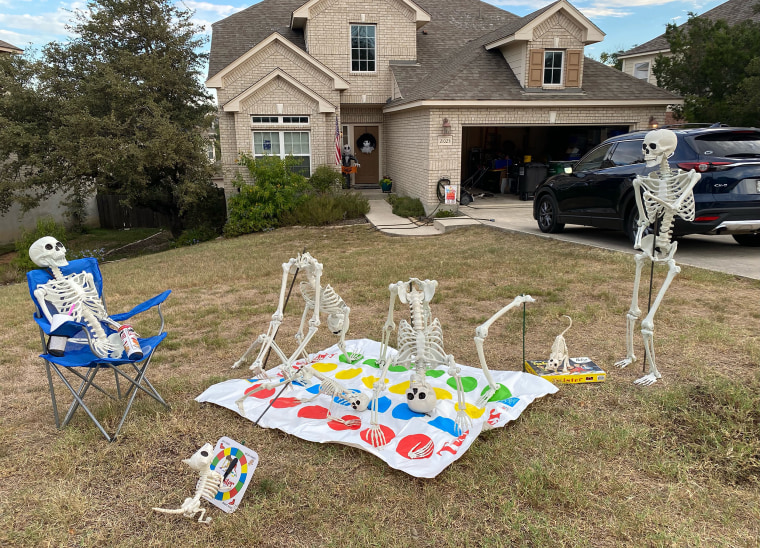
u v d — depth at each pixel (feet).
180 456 12.09
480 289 24.79
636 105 50.37
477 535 9.41
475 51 56.65
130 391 15.20
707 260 27.81
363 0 61.00
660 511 9.78
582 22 48.62
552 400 14.03
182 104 61.26
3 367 17.80
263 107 54.24
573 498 10.08
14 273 49.52
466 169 69.36
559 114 49.88
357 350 18.13
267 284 28.53
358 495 10.55
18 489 11.05
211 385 15.48
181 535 9.72
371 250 36.19
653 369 14.80
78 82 57.88
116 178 54.90
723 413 12.69
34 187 64.90
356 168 65.77
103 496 10.80
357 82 63.05
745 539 9.00
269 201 52.06
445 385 15.03
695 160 25.55
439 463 11.21
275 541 9.46
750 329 18.10
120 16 58.85
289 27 67.97
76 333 13.51
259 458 11.91
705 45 48.52
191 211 61.52
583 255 30.22
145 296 27.02
